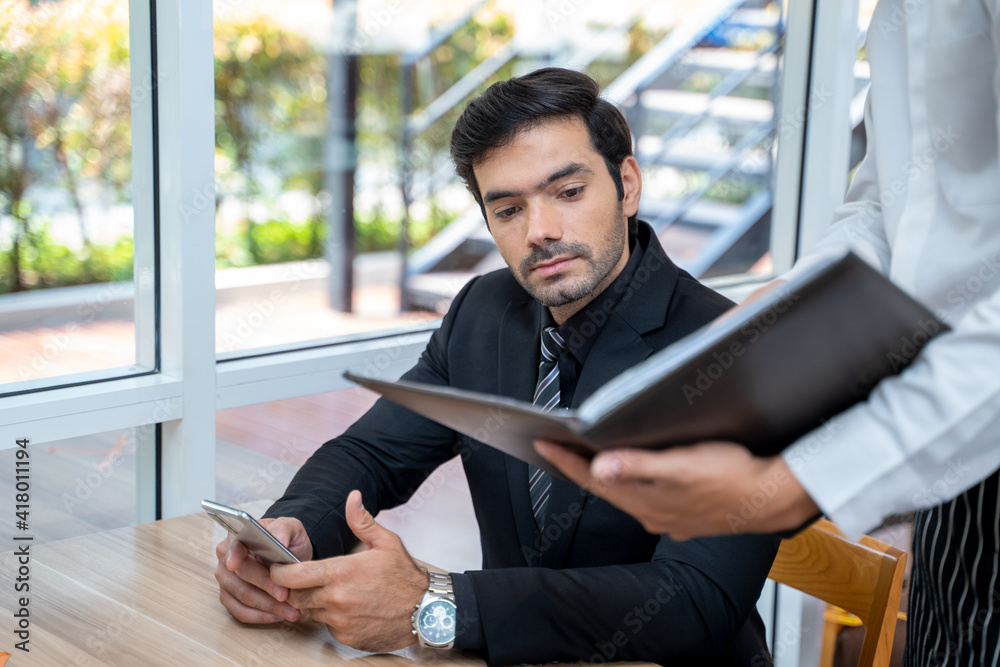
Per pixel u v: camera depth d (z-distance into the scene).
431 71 3.73
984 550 0.79
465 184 1.18
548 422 0.58
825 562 1.19
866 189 0.93
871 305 0.55
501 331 1.23
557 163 1.04
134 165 1.31
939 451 0.57
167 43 1.24
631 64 2.85
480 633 0.89
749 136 2.54
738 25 2.56
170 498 1.39
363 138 3.84
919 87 0.78
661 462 0.60
